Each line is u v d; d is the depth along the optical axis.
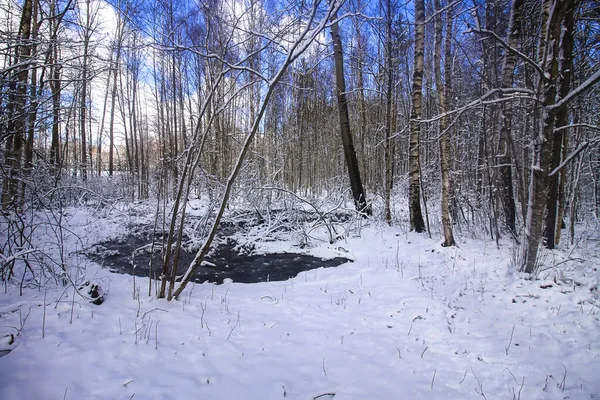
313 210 12.44
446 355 3.72
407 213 13.84
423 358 3.65
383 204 13.23
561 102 4.59
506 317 4.36
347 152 12.35
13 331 3.34
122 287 5.30
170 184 10.87
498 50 8.73
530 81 7.53
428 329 4.28
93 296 4.43
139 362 3.21
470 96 10.51
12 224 4.99
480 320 4.37
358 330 4.27
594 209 11.70
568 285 4.98
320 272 7.11
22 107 5.04
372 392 3.03
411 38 10.63
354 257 8.25
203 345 3.65
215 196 10.73
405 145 19.11
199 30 5.20
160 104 20.36
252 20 4.60
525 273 5.48
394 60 11.30
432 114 12.84
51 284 5.05
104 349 3.32
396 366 3.48
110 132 19.36
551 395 2.97
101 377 2.93
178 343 3.64
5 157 5.31
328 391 2.99
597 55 7.50
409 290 5.56
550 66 4.79
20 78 5.48
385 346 3.86
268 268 7.70
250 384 3.05
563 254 6.50
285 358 3.53
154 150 25.42
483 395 3.01
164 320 4.14
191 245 9.25
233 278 6.89
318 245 9.66
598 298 4.52
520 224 8.82
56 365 2.98
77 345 3.31
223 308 4.77
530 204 5.36
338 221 10.78
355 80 19.53
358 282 6.20
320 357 3.59
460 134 12.58
